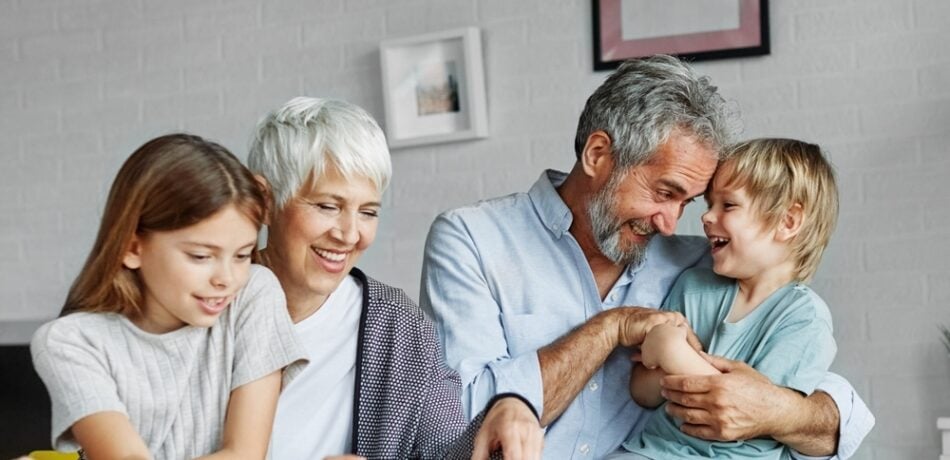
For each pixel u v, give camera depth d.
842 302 3.41
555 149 3.76
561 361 2.26
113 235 1.69
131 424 1.67
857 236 3.39
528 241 2.45
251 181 1.72
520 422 1.86
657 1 3.61
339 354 2.02
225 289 1.70
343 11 4.04
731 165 2.35
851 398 2.28
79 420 1.64
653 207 2.30
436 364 2.09
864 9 3.39
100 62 4.35
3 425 3.82
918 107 3.34
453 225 2.47
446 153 3.90
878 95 3.38
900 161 3.35
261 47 4.15
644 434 2.34
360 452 1.99
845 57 3.41
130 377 1.71
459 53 3.84
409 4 3.95
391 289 2.12
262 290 1.82
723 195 2.35
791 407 2.16
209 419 1.75
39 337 1.69
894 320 3.36
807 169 2.34
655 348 2.21
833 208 2.39
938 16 3.32
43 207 4.42
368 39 4.01
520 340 2.39
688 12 3.57
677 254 2.50
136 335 1.73
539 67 3.78
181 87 4.25
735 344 2.32
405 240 3.96
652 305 2.45
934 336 3.31
